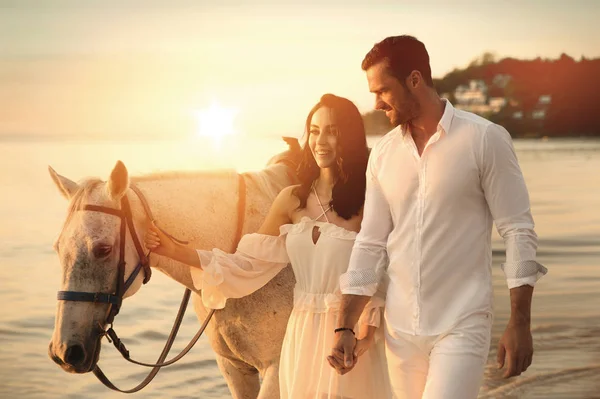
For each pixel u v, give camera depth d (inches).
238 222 163.3
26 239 602.5
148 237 148.3
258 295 159.8
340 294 145.4
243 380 172.1
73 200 148.1
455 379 119.0
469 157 122.1
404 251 126.7
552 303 386.6
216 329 164.9
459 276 123.4
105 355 326.0
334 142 148.0
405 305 126.3
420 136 127.1
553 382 264.4
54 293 440.1
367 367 145.0
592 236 589.6
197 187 162.1
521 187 121.9
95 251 143.8
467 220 123.5
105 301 145.3
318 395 144.0
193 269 152.4
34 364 312.8
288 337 150.6
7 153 1432.1
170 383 287.9
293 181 171.9
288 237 149.6
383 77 124.5
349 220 148.9
